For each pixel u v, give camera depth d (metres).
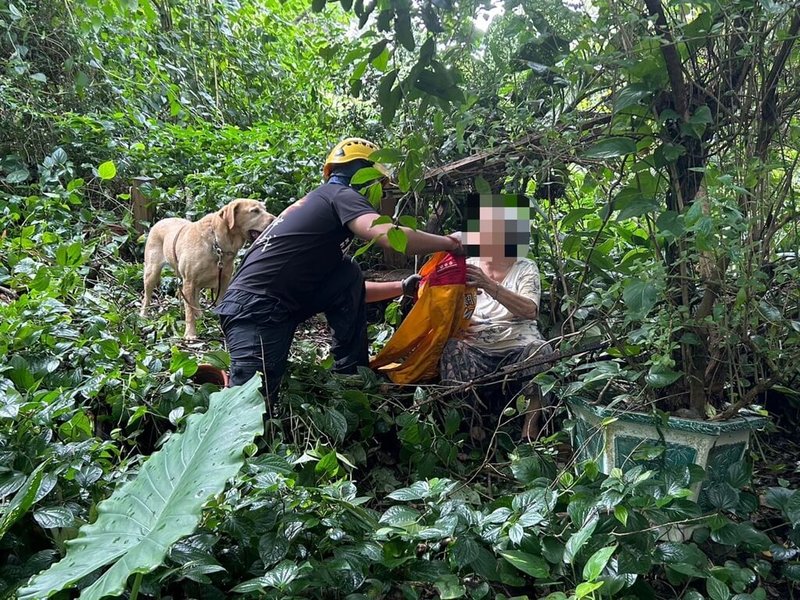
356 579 1.82
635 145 2.00
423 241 2.73
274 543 1.82
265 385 2.58
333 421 2.58
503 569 1.92
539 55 2.22
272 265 2.67
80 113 5.71
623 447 2.17
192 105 7.02
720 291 2.11
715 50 2.12
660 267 1.97
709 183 1.95
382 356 3.11
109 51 6.24
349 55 1.95
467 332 3.05
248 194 4.88
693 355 2.24
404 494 2.03
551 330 3.18
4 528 1.71
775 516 2.44
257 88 7.96
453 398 2.92
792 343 2.15
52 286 3.18
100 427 2.53
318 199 2.73
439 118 1.99
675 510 1.93
